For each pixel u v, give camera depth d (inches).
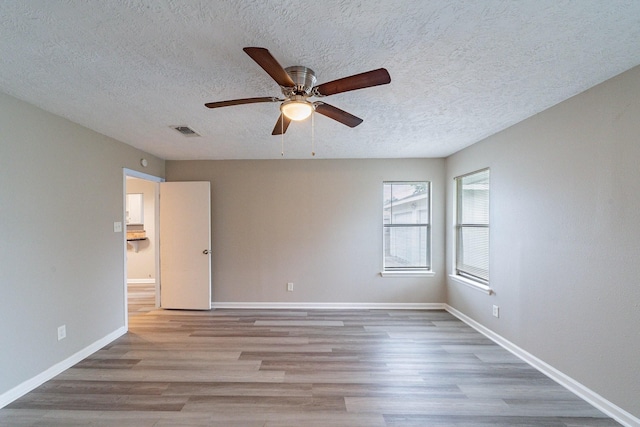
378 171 169.2
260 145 140.2
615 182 74.6
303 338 125.2
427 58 66.3
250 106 92.3
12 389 82.1
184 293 165.6
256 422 73.2
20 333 84.8
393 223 171.9
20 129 86.4
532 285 102.0
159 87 79.5
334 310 165.0
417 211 172.4
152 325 141.1
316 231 169.5
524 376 94.8
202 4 48.7
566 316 88.6
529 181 103.4
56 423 72.7
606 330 76.8
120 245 130.3
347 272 169.3
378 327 138.2
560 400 82.3
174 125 110.8
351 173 169.3
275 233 169.8
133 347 116.3
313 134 123.3
